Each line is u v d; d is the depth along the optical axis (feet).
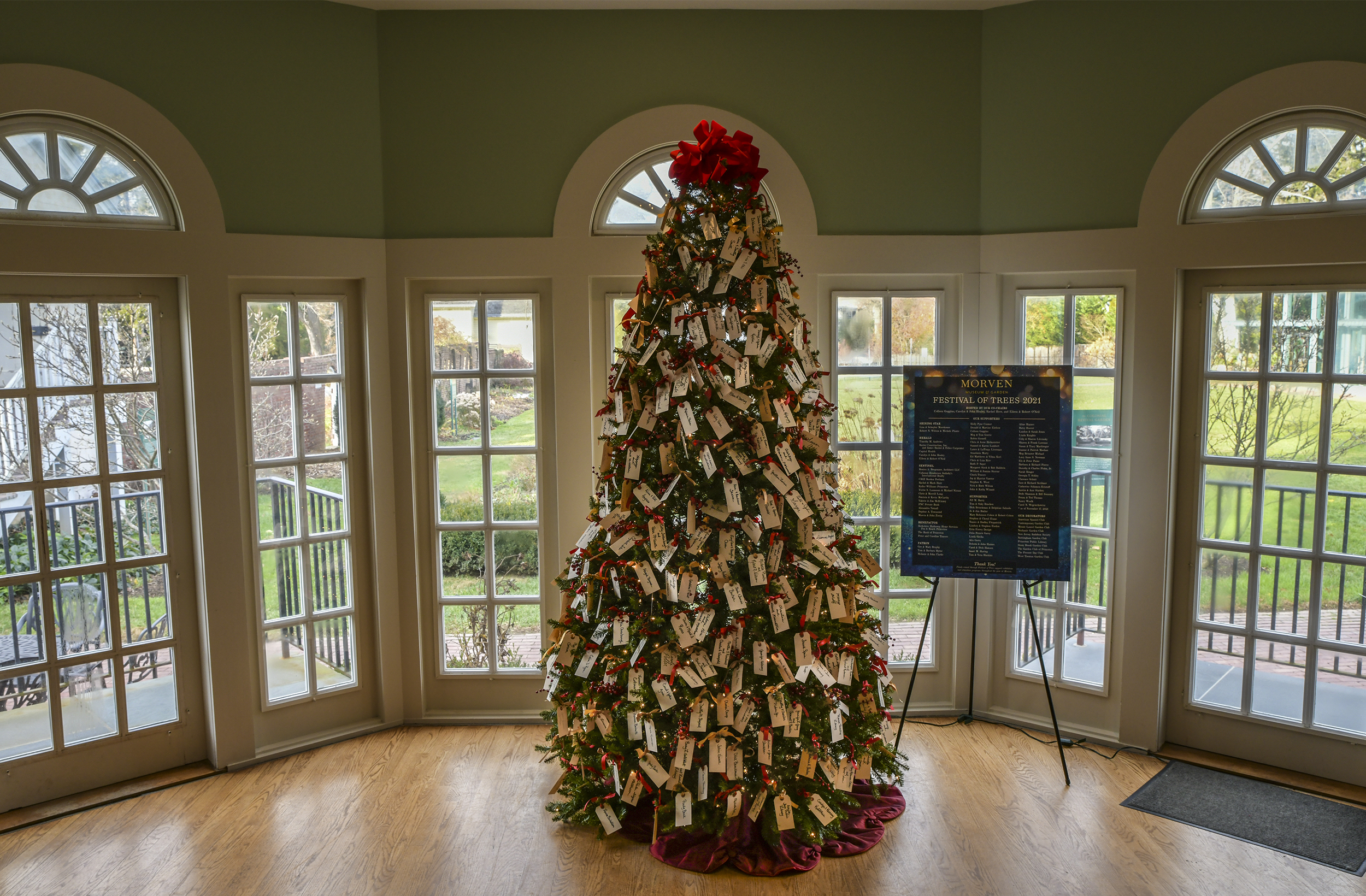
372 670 15.23
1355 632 12.63
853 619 11.59
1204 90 12.71
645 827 12.04
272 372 13.94
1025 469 13.04
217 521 13.38
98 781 13.14
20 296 12.04
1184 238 13.00
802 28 14.15
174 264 12.71
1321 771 13.01
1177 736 14.11
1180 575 13.82
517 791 13.10
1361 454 12.41
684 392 10.71
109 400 12.79
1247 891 10.64
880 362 14.94
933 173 14.46
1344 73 11.76
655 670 11.31
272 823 12.27
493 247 14.42
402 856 11.52
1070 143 13.71
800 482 11.03
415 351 14.80
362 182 14.24
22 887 10.91
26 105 11.59
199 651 13.76
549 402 14.90
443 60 14.19
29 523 12.36
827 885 10.84
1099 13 13.30
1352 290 12.23
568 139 14.29
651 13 14.06
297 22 13.46
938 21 14.20
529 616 15.33
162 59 12.46
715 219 10.85
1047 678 14.32
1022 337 14.55
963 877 10.98
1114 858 11.28
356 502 14.79
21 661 12.47
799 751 11.25
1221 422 13.35
